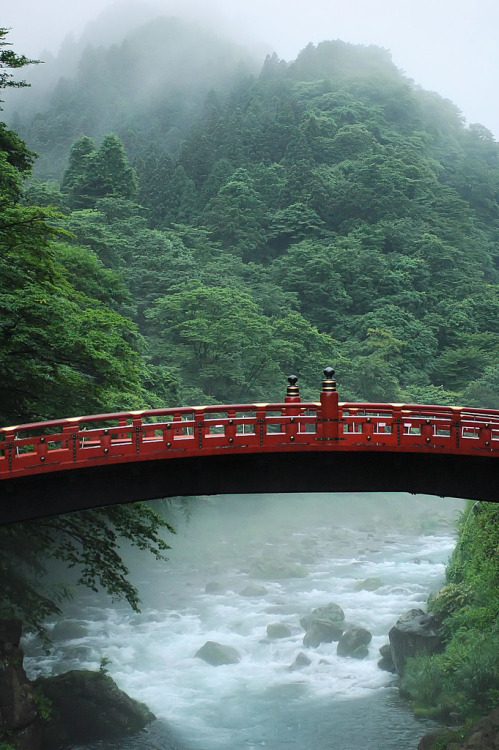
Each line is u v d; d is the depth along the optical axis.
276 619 51.38
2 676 31.38
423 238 172.00
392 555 69.44
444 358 138.50
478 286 162.50
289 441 25.88
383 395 115.56
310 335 116.12
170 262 127.81
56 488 25.72
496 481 26.94
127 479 26.27
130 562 62.53
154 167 199.50
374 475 27.17
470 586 43.06
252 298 126.25
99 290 61.19
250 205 177.00
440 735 33.88
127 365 40.00
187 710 39.38
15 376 33.22
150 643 47.50
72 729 35.12
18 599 35.31
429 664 39.78
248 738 36.53
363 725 37.38
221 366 102.25
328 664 44.38
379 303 149.75
